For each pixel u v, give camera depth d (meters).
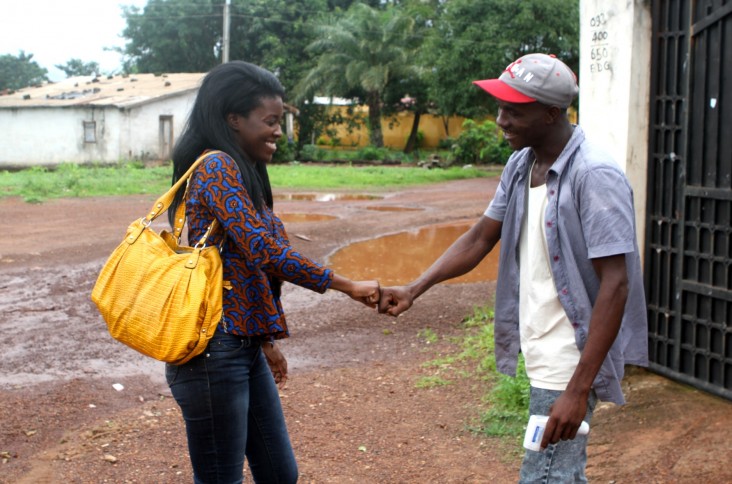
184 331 2.60
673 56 4.97
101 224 13.53
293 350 6.38
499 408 4.83
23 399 5.12
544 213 2.79
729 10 4.48
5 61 55.00
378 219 14.22
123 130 29.06
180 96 30.67
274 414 3.03
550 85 2.69
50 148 30.27
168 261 2.65
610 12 5.24
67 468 4.07
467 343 6.32
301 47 41.97
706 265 4.79
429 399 5.13
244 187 2.74
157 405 5.07
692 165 4.84
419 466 4.15
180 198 2.81
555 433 2.65
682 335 4.98
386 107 39.88
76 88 34.69
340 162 35.31
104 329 6.97
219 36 43.81
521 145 2.82
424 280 3.25
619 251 2.60
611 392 2.81
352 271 9.45
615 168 2.68
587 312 2.75
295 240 11.70
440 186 23.20
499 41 28.17
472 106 30.12
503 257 3.01
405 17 36.94
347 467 4.13
